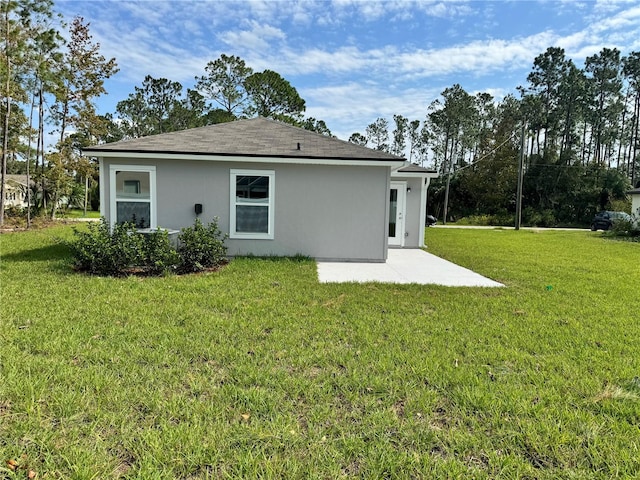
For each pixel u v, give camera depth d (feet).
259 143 30.91
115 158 28.37
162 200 28.99
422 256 34.78
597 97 144.25
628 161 150.92
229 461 6.93
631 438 7.84
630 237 61.36
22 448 7.03
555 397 9.40
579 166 122.42
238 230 29.78
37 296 17.21
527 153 138.72
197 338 12.73
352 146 31.78
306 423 8.17
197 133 32.27
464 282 23.49
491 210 122.83
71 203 98.48
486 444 7.58
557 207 121.19
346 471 6.77
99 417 8.07
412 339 13.25
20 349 11.45
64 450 7.02
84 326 13.47
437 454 7.30
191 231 25.16
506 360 11.72
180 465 6.75
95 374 9.96
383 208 30.14
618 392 9.66
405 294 19.77
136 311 15.48
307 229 30.09
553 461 7.16
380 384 9.83
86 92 67.36
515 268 29.68
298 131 34.94
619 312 17.29
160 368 10.53
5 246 34.40
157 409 8.45
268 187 29.66
